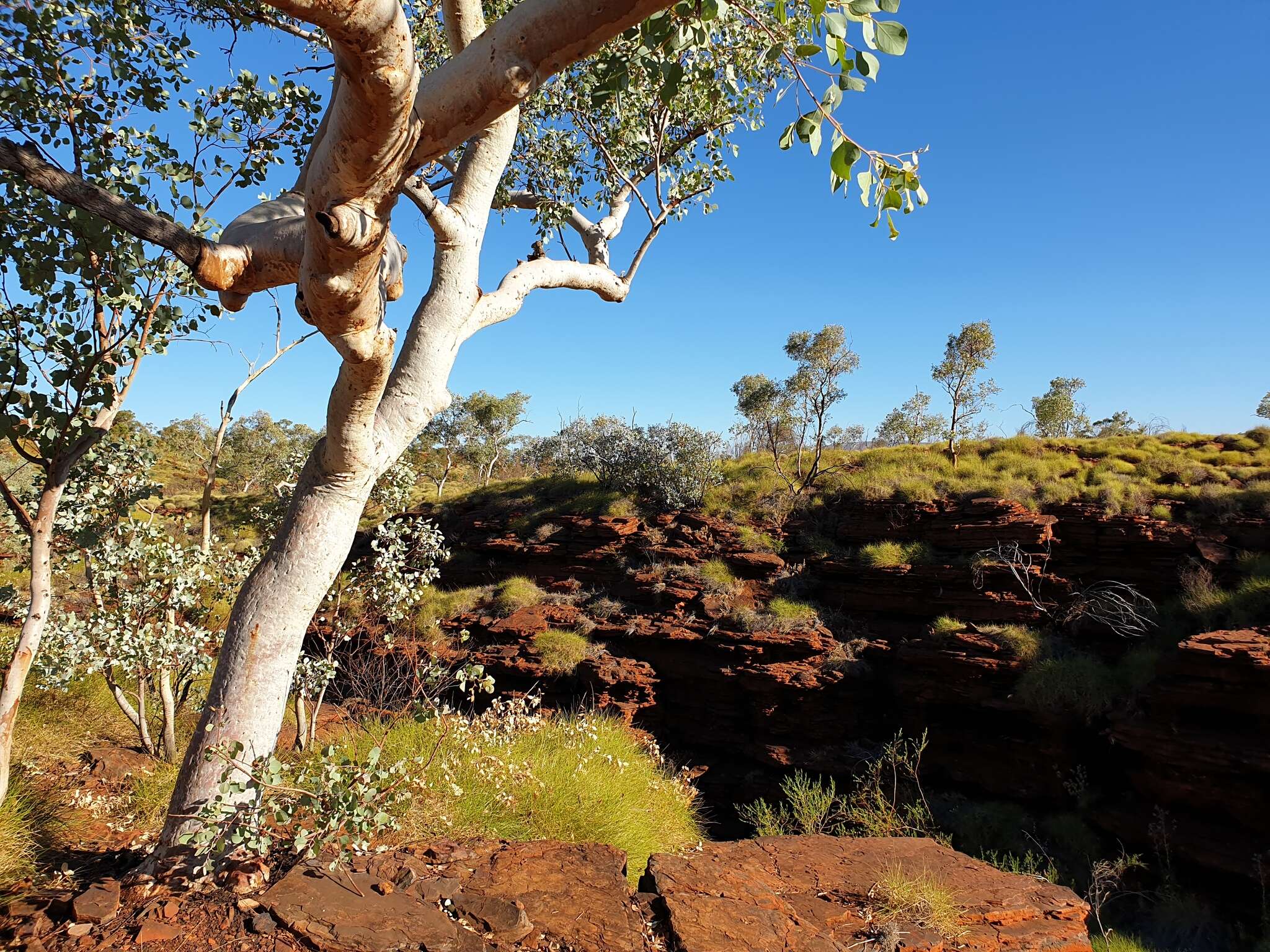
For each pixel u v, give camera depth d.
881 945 3.52
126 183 3.88
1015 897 4.21
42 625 3.84
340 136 1.78
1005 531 14.08
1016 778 11.40
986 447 20.12
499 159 4.09
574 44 1.83
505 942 3.00
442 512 24.42
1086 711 10.84
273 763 3.15
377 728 5.82
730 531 17.75
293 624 3.50
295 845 3.29
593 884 3.63
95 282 3.82
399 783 3.59
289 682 3.57
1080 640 12.41
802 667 13.43
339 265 2.14
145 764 6.03
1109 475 15.81
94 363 3.82
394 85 1.59
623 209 6.58
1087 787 10.69
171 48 4.26
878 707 13.28
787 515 18.14
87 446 3.87
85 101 4.00
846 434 37.78
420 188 3.62
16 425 3.62
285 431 44.22
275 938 2.73
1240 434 18.42
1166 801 9.52
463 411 38.66
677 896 3.62
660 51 3.30
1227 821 9.02
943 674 12.34
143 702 6.34
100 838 4.45
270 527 7.39
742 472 21.45
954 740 12.13
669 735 14.38
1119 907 9.11
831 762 12.59
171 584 6.14
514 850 3.92
